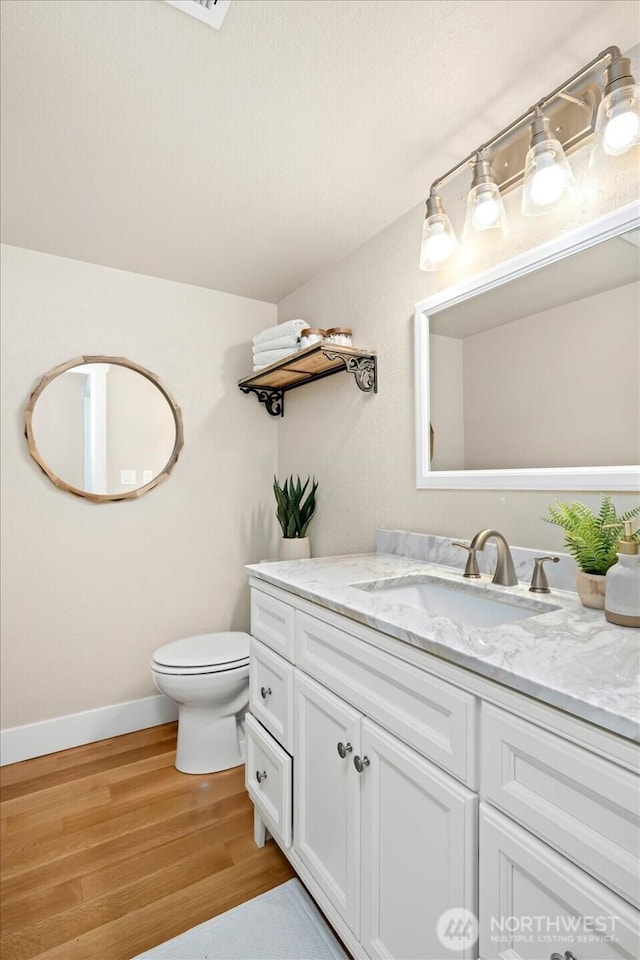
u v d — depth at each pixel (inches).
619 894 22.1
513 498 53.4
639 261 42.2
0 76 45.0
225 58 43.5
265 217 70.6
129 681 89.1
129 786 72.0
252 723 60.3
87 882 53.9
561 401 48.5
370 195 65.3
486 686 29.1
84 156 57.1
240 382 96.4
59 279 83.1
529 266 51.0
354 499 79.4
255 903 51.1
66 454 83.4
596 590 39.7
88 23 39.9
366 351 73.0
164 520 92.7
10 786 71.9
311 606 47.9
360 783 40.1
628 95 37.7
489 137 54.2
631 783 21.9
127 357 89.0
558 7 39.1
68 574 84.0
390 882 36.8
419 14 39.8
